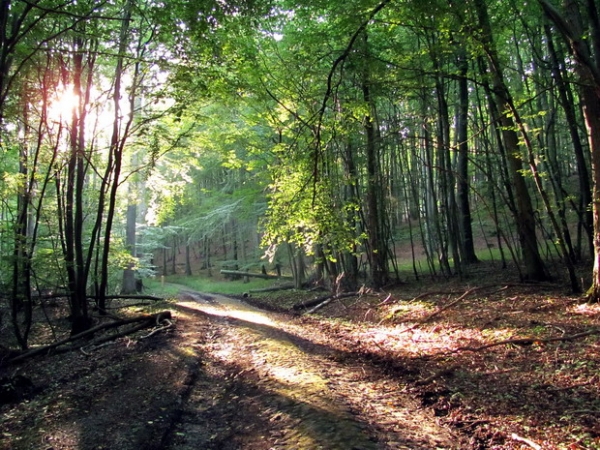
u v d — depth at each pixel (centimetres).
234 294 2433
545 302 963
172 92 1133
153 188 1809
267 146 1673
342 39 1080
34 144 1288
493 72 1043
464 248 1838
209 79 1040
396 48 1115
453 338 848
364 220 1570
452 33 918
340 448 455
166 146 1534
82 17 732
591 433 437
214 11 747
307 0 972
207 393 709
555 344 695
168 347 1003
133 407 646
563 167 2117
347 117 1050
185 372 799
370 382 668
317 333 1093
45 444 534
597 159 856
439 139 1412
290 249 2156
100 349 1059
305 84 1197
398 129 1334
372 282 1614
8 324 1410
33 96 1086
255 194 1995
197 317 1445
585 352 639
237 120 1847
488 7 1065
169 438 549
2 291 1209
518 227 1232
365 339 968
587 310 833
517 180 1235
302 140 1236
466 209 1845
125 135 1309
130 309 1703
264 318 1407
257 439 522
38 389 764
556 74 1159
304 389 634
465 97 1661
